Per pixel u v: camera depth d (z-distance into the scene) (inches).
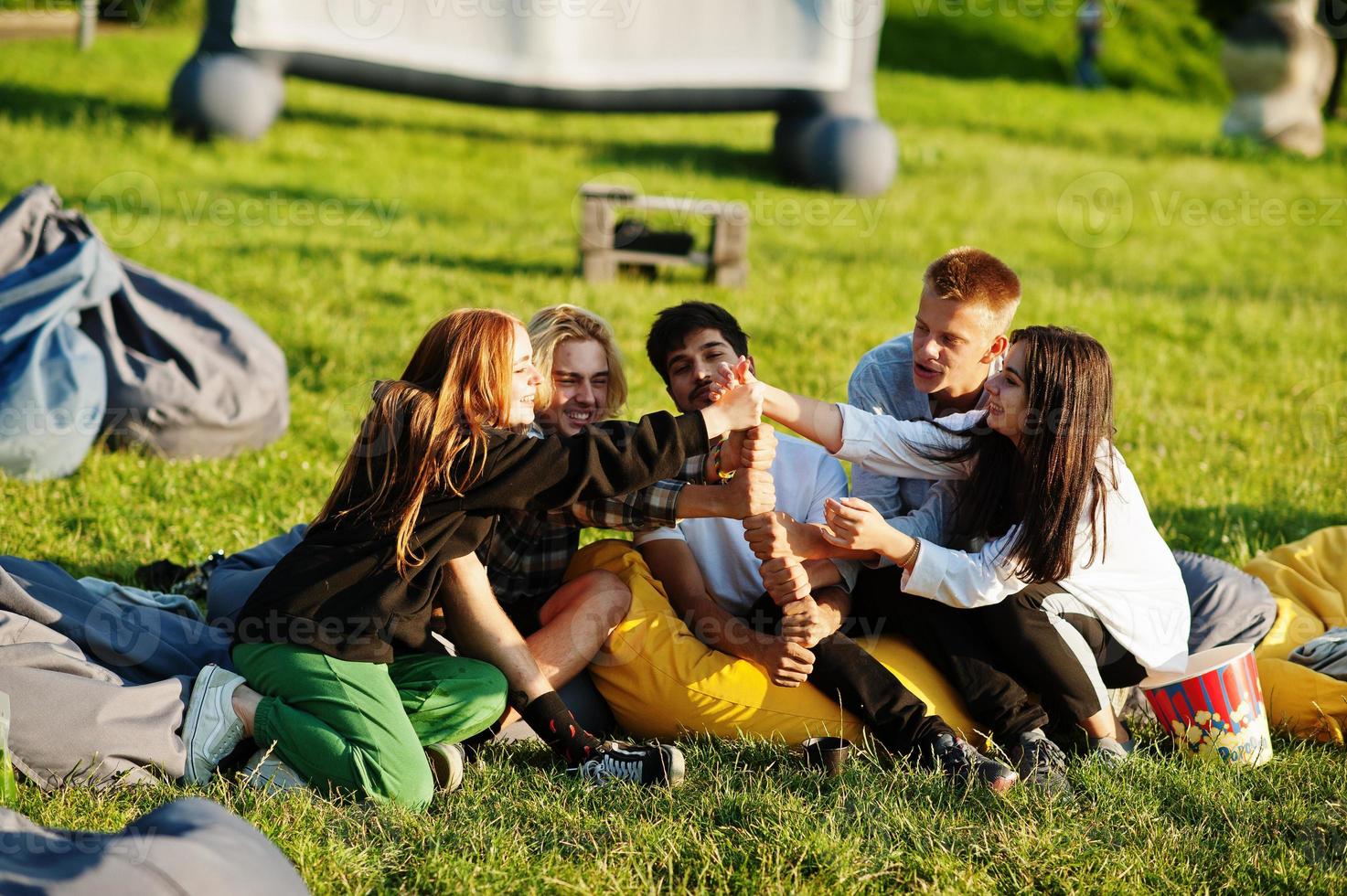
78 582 139.4
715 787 119.5
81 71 612.7
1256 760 130.9
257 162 491.5
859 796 117.6
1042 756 124.5
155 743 116.2
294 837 107.3
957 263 134.1
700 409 136.6
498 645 126.5
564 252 397.1
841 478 147.3
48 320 201.6
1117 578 133.6
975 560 128.4
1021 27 979.3
